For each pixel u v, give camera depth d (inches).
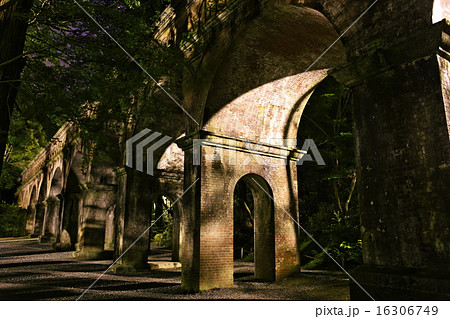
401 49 186.9
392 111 191.0
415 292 166.4
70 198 855.1
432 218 168.4
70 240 837.2
